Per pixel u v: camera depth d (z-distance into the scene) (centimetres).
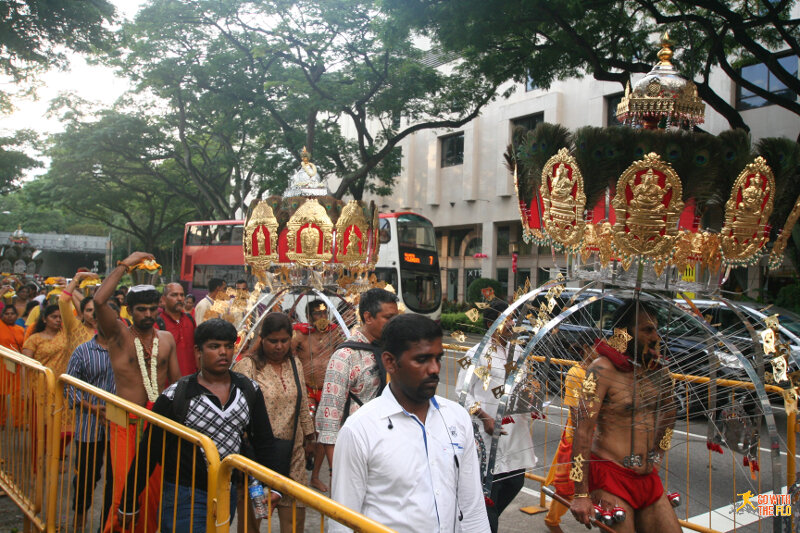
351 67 1972
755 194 306
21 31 1341
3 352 474
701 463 630
